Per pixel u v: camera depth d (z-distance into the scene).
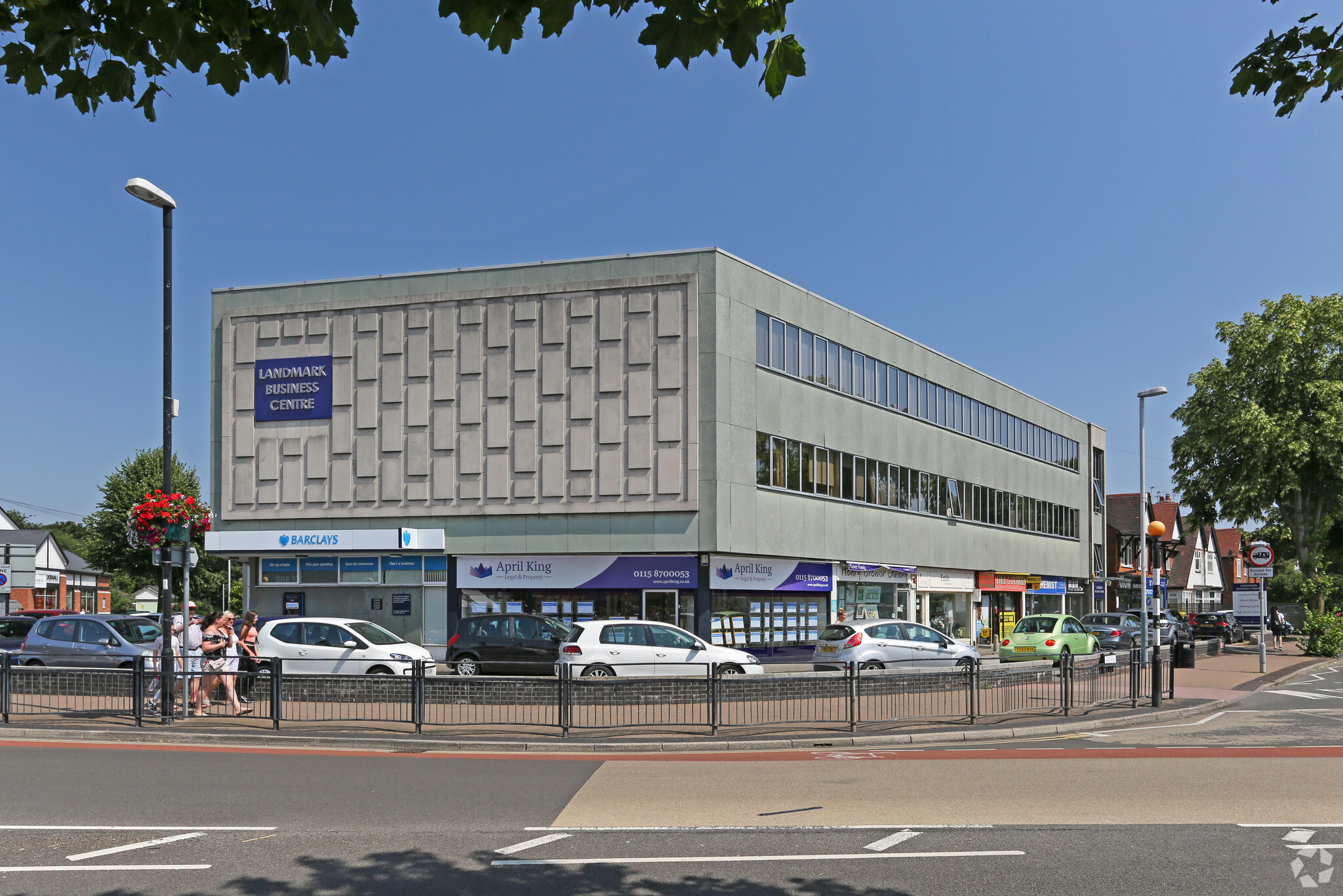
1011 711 17.83
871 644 24.39
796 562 33.34
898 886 6.88
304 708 15.99
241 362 33.31
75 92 4.36
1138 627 38.84
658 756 14.29
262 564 32.84
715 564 30.06
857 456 36.84
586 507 30.22
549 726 15.55
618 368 30.34
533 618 24.05
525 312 31.17
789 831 8.66
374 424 32.09
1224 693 23.56
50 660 23.47
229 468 33.12
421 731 15.64
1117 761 13.23
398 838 8.39
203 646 18.02
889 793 10.67
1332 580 52.69
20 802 9.98
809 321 34.38
